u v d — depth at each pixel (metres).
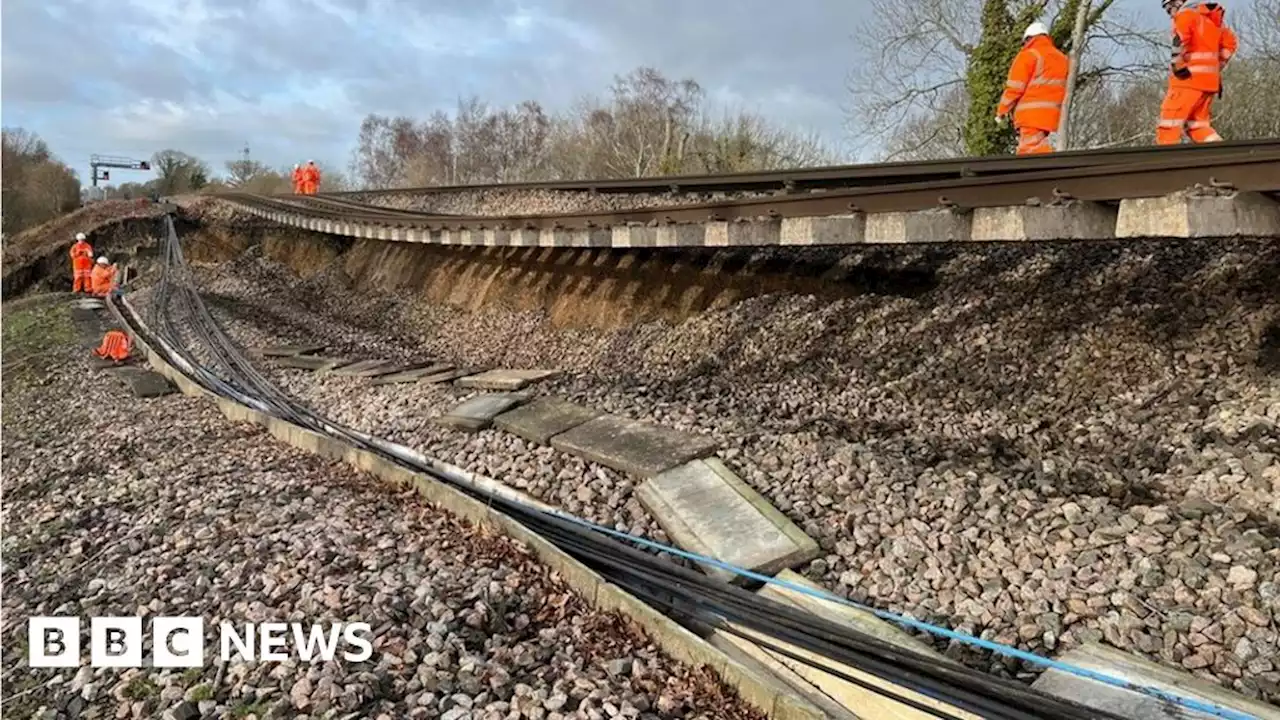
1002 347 6.96
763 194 11.06
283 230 26.41
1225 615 3.81
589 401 8.43
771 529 5.26
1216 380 5.56
